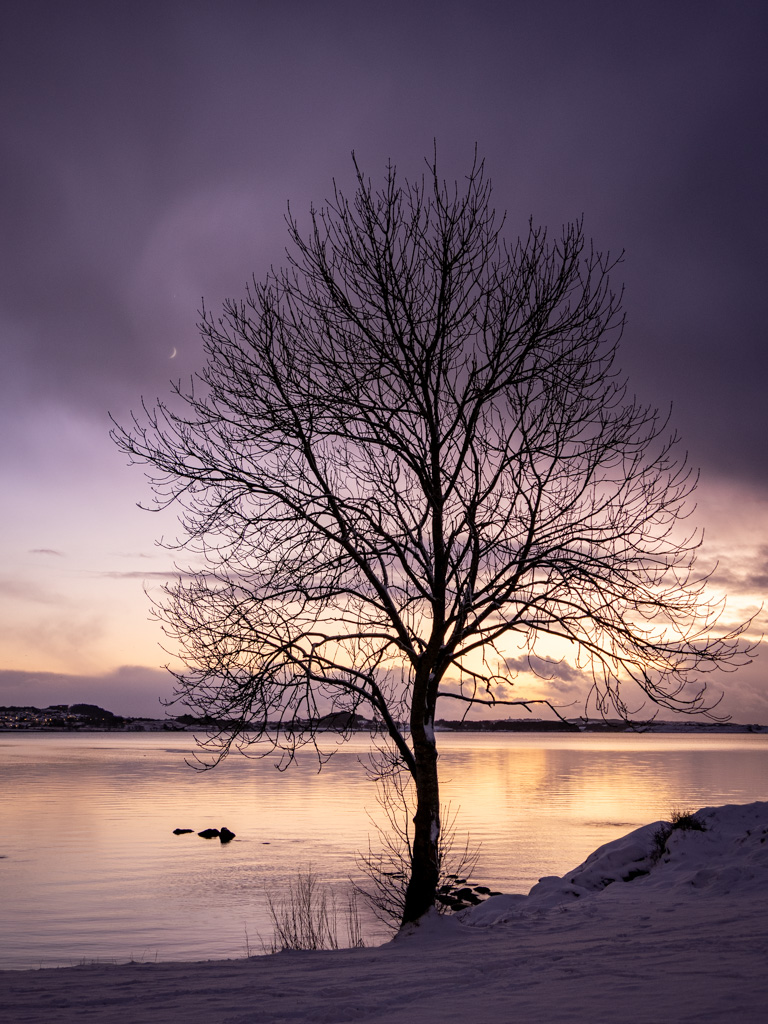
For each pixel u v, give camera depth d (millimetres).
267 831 45812
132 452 12930
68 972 10859
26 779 88688
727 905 12539
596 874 17281
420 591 12953
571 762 133250
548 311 12758
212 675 12344
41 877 32594
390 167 13352
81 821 51344
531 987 7715
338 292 13078
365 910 24609
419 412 12898
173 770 106812
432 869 13258
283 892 28797
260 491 12875
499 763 127500
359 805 60531
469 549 13047
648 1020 6105
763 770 107125
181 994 8555
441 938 12148
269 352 12945
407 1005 7309
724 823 18031
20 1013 7727
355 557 12891
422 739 13367
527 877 30031
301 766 117250
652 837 18328
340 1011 7059
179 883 31016
